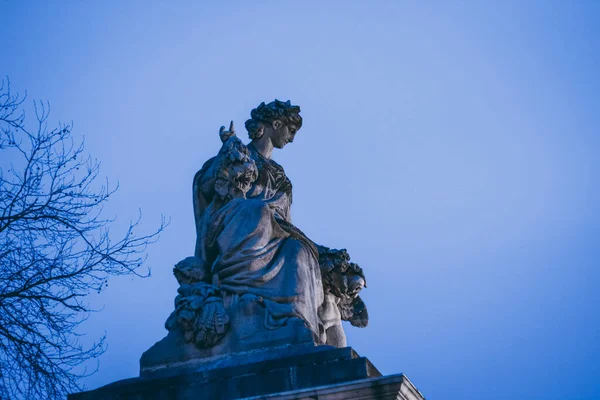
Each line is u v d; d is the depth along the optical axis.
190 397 12.39
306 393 11.56
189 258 13.97
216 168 14.45
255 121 15.88
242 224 13.83
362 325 15.88
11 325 13.35
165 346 13.22
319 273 14.36
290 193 15.65
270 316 13.05
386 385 11.38
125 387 12.75
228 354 12.91
